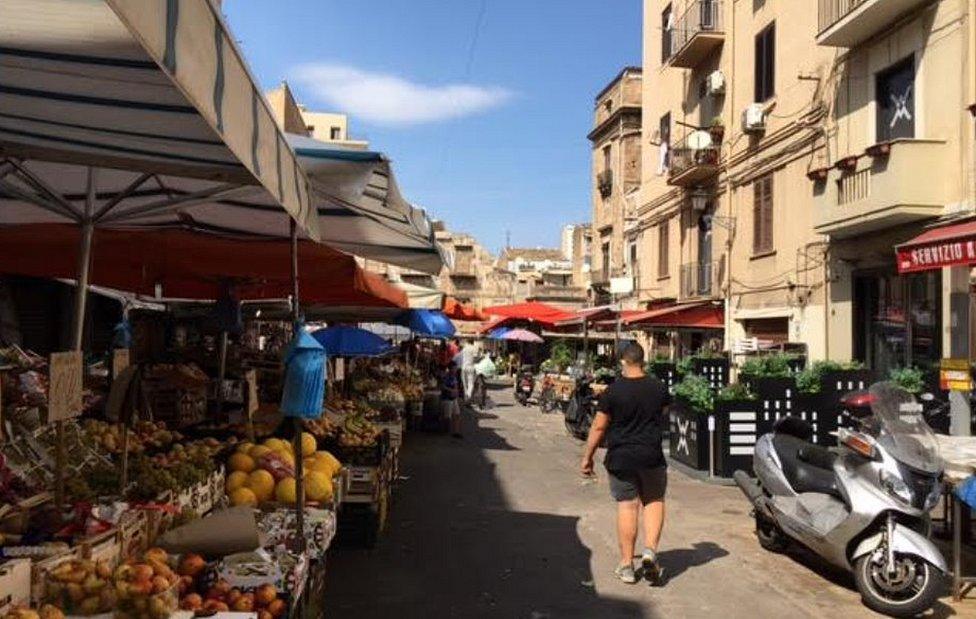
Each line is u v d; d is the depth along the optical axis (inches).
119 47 105.7
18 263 299.0
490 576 280.2
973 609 253.0
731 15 872.3
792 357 607.2
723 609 250.4
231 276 345.7
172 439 246.4
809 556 311.6
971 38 498.9
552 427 800.3
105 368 440.5
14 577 120.8
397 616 237.9
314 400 178.7
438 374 832.3
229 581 154.3
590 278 1555.1
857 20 575.2
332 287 354.3
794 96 722.2
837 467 267.3
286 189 140.6
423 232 296.0
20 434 178.9
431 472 503.5
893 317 587.5
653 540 274.8
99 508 158.1
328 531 207.5
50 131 160.1
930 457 249.9
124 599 128.6
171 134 151.7
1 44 107.6
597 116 1560.0
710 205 938.1
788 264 732.7
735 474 336.8
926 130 540.7
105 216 217.0
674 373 727.7
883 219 548.1
